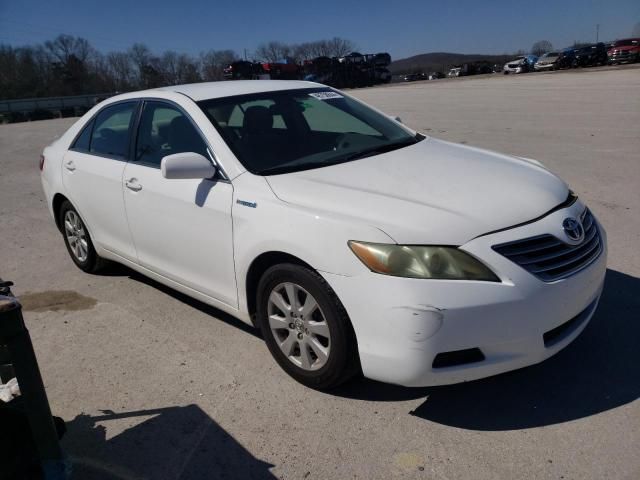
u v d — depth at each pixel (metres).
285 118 3.96
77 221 4.96
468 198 2.96
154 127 4.05
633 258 4.54
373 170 3.35
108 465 2.70
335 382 3.01
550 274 2.75
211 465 2.66
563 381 3.08
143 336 3.89
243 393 3.17
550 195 3.14
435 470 2.52
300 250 2.90
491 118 13.70
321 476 2.54
